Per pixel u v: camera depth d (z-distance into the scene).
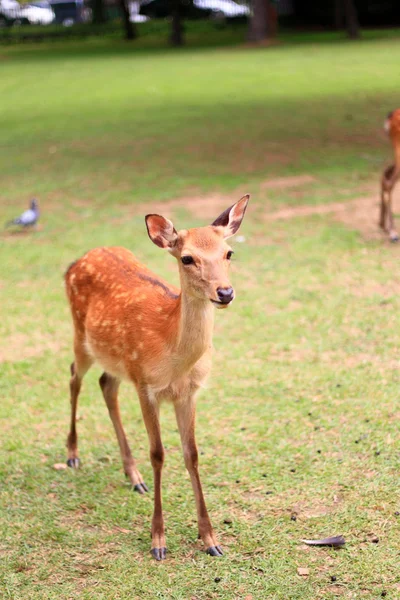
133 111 21.66
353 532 4.55
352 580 4.15
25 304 8.48
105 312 4.97
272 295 8.36
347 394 6.22
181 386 4.51
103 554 4.51
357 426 5.72
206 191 12.77
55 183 13.85
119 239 10.35
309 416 5.92
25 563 4.43
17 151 16.86
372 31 43.09
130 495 5.11
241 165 14.51
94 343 5.08
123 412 6.22
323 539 4.47
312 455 5.38
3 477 5.38
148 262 9.41
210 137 17.28
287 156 15.02
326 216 11.05
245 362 6.89
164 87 26.36
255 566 4.31
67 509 4.98
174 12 42.78
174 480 5.24
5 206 12.47
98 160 15.62
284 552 4.41
